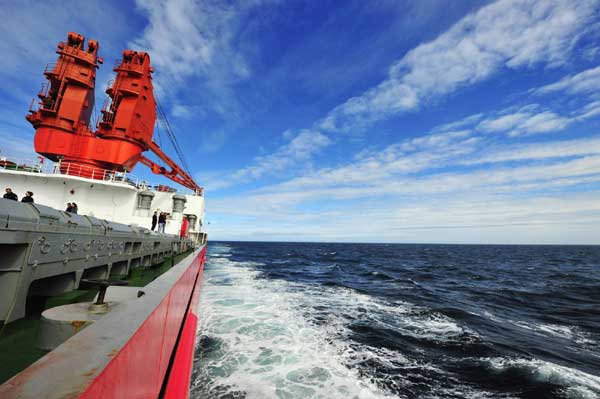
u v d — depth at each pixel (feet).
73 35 55.62
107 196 57.26
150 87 63.05
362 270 123.34
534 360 31.27
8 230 11.14
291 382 24.18
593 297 70.95
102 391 4.69
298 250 323.78
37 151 53.93
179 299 17.78
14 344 10.09
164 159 78.59
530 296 71.72
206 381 23.70
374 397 23.15
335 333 36.88
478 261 195.93
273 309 47.11
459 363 30.17
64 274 16.96
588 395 24.70
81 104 56.03
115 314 8.03
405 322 43.98
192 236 77.25
